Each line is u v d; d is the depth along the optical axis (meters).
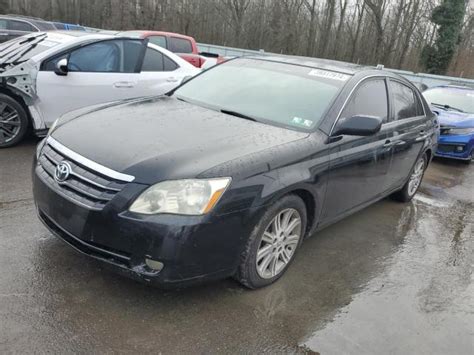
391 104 4.72
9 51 6.01
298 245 3.58
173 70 7.04
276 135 3.44
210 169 2.79
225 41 43.03
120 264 2.78
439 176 7.77
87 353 2.54
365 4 37.38
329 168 3.58
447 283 3.88
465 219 5.61
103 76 6.18
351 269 3.88
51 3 47.94
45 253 3.42
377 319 3.22
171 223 2.66
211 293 3.20
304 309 3.20
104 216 2.71
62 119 3.64
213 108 3.98
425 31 37.12
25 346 2.52
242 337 2.82
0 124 5.66
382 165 4.46
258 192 2.94
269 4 40.66
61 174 2.93
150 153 2.89
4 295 2.90
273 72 4.35
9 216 3.93
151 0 43.88
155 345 2.66
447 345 3.04
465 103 9.60
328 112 3.76
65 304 2.90
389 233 4.79
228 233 2.84
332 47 39.88
